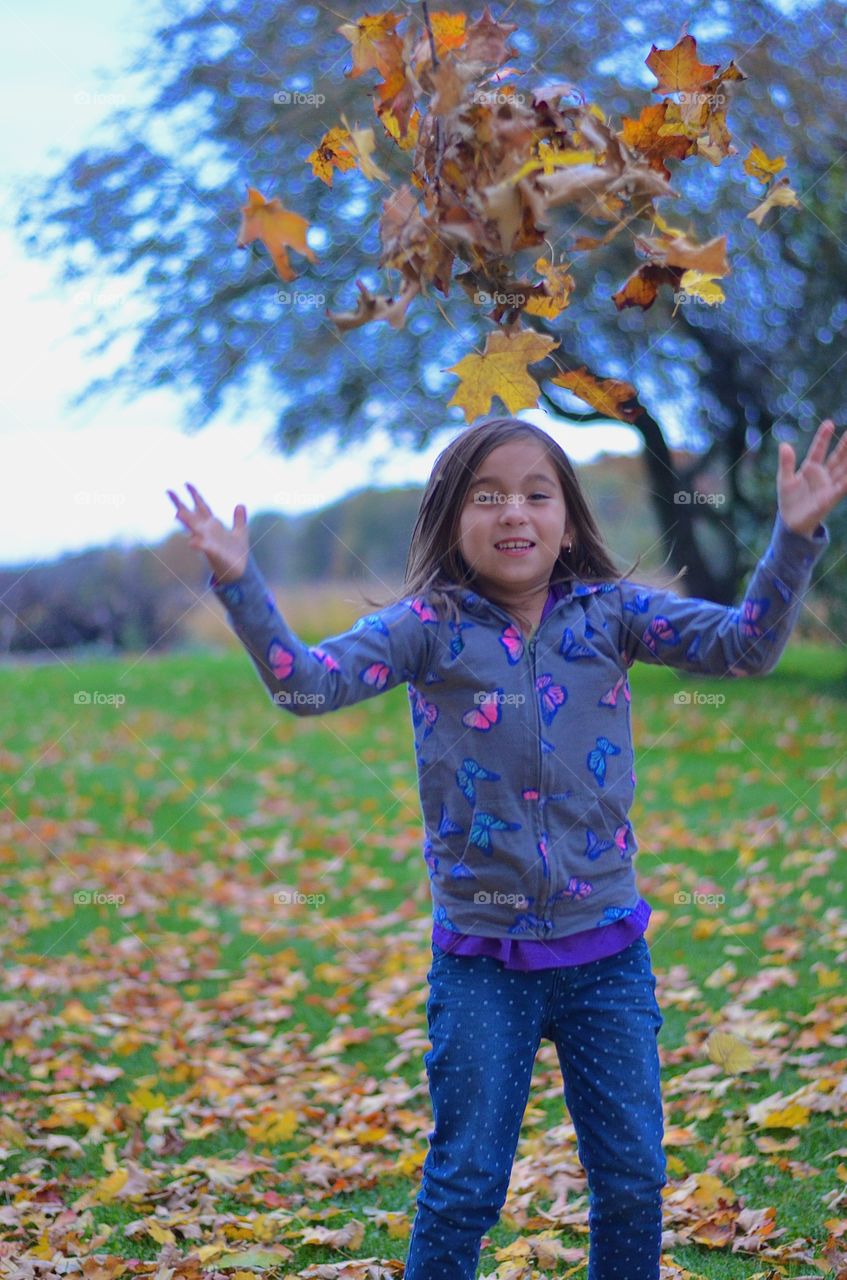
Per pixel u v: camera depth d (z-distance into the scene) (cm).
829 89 834
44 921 520
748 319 980
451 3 781
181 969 458
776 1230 247
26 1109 330
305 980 434
